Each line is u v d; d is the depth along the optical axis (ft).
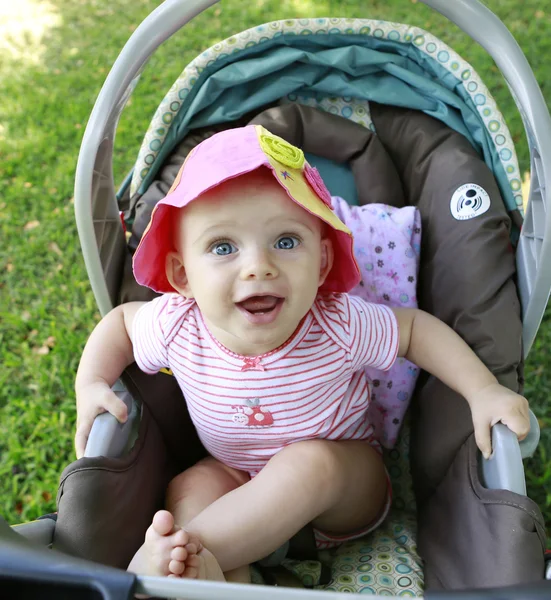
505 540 3.53
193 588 2.52
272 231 3.91
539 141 4.14
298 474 4.25
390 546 4.78
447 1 4.19
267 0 14.14
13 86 12.68
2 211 10.26
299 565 4.69
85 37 14.02
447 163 5.18
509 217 4.97
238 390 4.42
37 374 8.04
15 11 15.08
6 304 9.00
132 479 4.23
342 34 5.32
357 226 5.28
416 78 5.32
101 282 4.75
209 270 3.93
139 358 4.67
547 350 8.02
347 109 5.61
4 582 2.53
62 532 3.70
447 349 4.58
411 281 5.24
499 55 4.20
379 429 5.41
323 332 4.48
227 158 3.93
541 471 6.87
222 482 4.76
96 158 4.51
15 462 7.19
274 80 5.43
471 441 4.26
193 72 5.18
